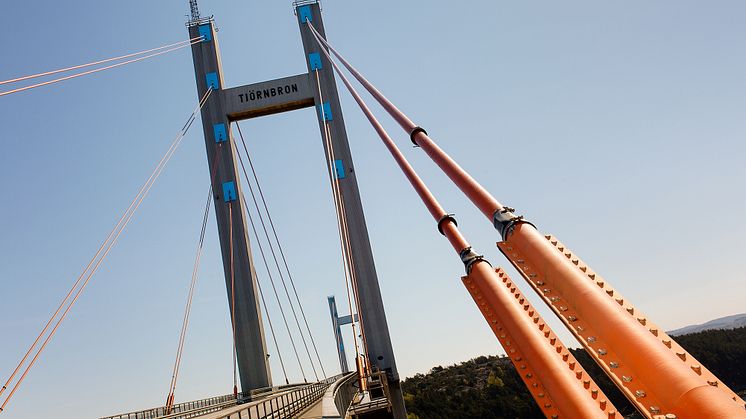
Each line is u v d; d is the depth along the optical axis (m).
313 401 33.81
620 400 111.00
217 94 54.09
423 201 12.12
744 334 139.88
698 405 3.75
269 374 47.75
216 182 51.88
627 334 4.45
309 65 55.53
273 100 54.19
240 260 49.75
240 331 48.12
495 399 151.88
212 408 42.19
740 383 123.19
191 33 55.97
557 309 5.27
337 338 112.94
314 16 57.25
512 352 7.16
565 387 5.82
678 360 4.13
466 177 8.23
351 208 52.66
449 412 149.88
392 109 15.24
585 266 5.34
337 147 53.94
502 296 7.38
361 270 51.06
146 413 37.34
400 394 48.09
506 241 6.56
